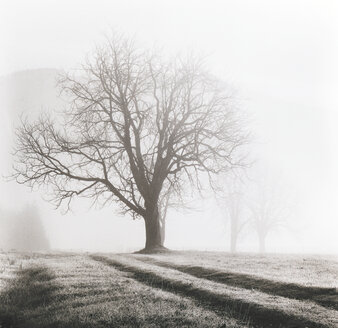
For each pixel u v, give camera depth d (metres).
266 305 14.67
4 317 16.80
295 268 23.86
